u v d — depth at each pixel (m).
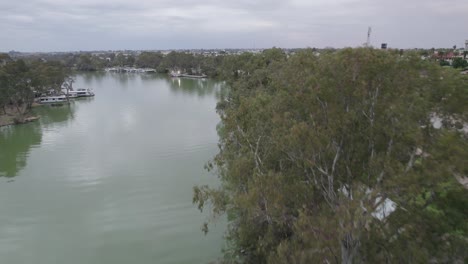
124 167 42.91
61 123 69.88
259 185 15.76
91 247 25.89
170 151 49.03
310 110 15.74
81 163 44.72
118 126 65.75
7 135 60.47
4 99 75.12
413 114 13.48
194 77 168.75
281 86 20.81
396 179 12.27
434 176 11.59
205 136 56.81
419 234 12.70
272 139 18.50
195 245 25.80
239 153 21.31
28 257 24.84
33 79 90.88
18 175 40.97
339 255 13.12
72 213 31.28
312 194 15.95
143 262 23.94
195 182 37.72
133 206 32.31
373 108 14.70
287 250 14.52
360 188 13.62
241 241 20.81
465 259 12.48
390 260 12.89
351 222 12.19
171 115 75.81
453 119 13.37
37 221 29.89
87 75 194.38
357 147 15.31
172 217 30.06
